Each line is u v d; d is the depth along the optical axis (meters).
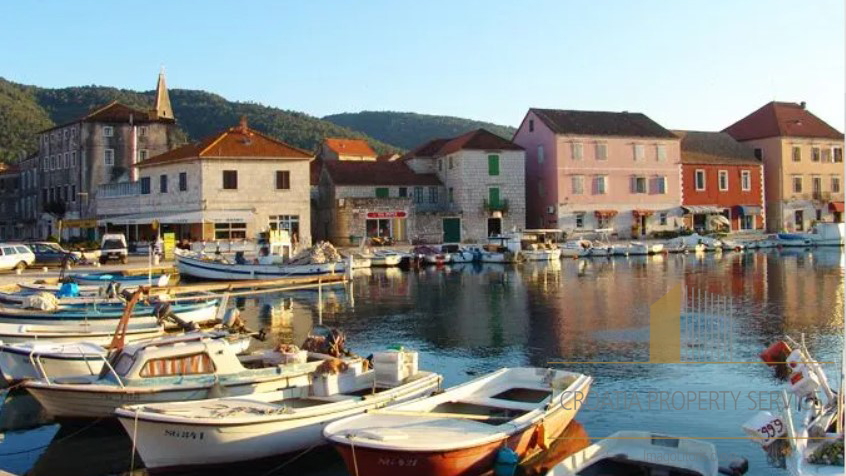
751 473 12.10
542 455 13.15
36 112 138.38
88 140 70.75
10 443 14.14
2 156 119.38
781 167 79.25
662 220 73.12
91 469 12.95
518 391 14.97
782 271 46.06
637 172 72.12
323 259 42.53
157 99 81.94
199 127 158.38
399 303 33.97
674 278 42.78
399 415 12.62
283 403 13.60
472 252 56.56
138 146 72.44
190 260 42.84
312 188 70.56
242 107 169.62
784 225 79.06
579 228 69.88
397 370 14.86
